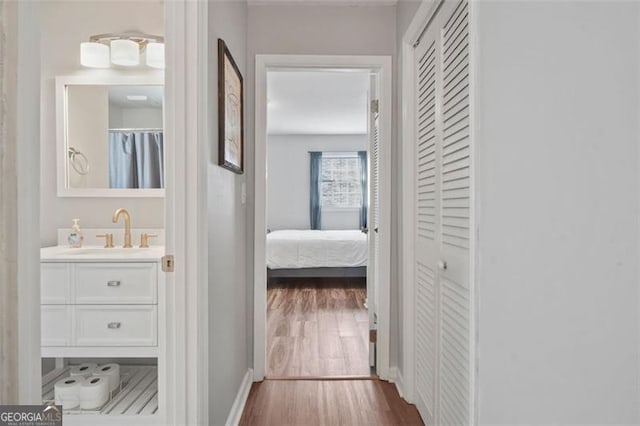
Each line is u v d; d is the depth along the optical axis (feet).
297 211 25.23
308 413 7.29
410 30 7.22
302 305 14.85
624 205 2.15
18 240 2.36
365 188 24.93
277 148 25.13
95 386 6.52
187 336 4.77
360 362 9.62
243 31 8.07
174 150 4.74
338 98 16.34
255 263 8.59
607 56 2.26
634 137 2.08
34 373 2.49
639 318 2.05
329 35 8.51
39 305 2.53
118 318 6.43
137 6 8.00
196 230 4.76
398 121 8.29
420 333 7.14
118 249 7.22
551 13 2.72
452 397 5.44
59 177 7.97
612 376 2.24
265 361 8.82
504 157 3.36
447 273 5.63
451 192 5.50
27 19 2.41
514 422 3.19
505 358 3.33
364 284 18.44
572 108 2.54
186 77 4.72
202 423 4.90
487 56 3.69
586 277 2.43
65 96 8.02
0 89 2.27
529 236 2.99
